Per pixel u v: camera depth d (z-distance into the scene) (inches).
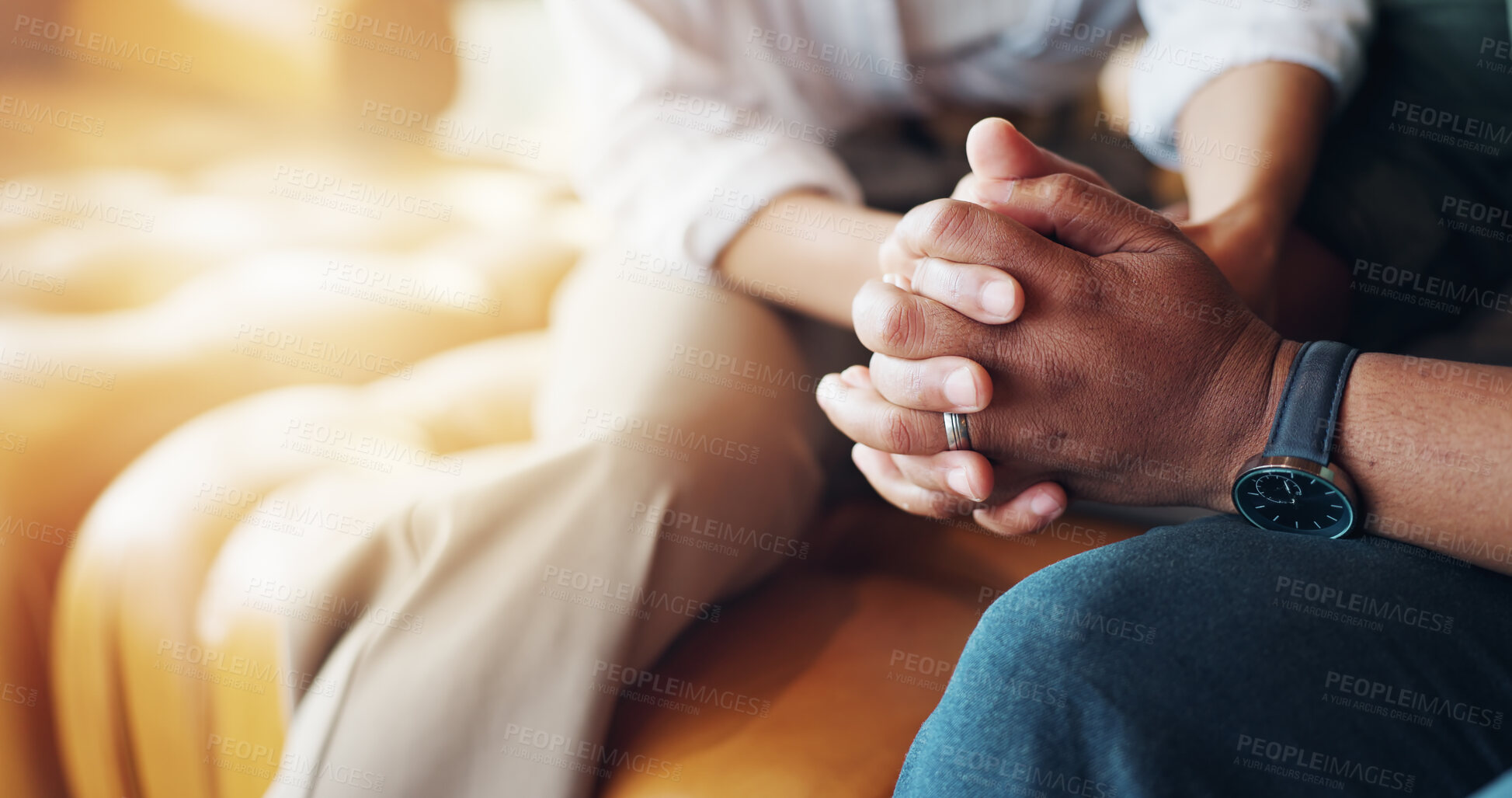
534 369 77.9
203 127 122.6
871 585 61.6
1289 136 54.4
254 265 88.9
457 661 53.2
